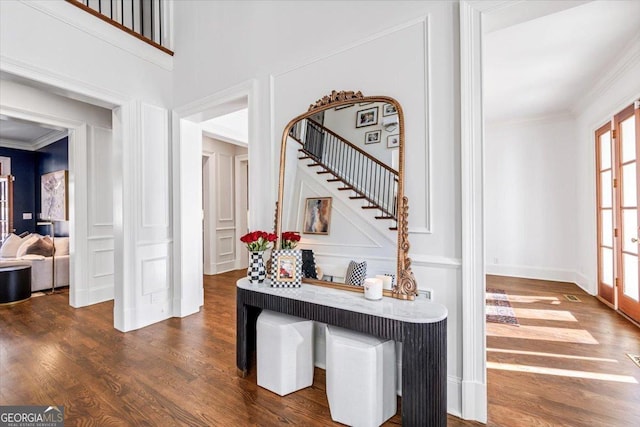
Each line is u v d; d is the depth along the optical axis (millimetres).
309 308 1891
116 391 2014
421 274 1916
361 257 2080
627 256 3447
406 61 1972
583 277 4512
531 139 5160
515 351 2574
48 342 2789
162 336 2934
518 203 5262
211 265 5672
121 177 3105
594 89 3957
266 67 2705
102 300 4191
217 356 2525
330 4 2324
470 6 1736
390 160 1996
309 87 2426
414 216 1938
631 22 2670
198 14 3293
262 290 2105
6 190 6270
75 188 3971
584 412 1796
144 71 3291
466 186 1752
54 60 2590
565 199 4910
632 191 3373
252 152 2746
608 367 2309
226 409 1842
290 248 2363
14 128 5496
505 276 5340
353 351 1673
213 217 5723
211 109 3201
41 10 2516
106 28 2959
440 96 1853
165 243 3455
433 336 1547
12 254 4832
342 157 2203
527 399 1925
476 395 1742
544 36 2885
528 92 4125
